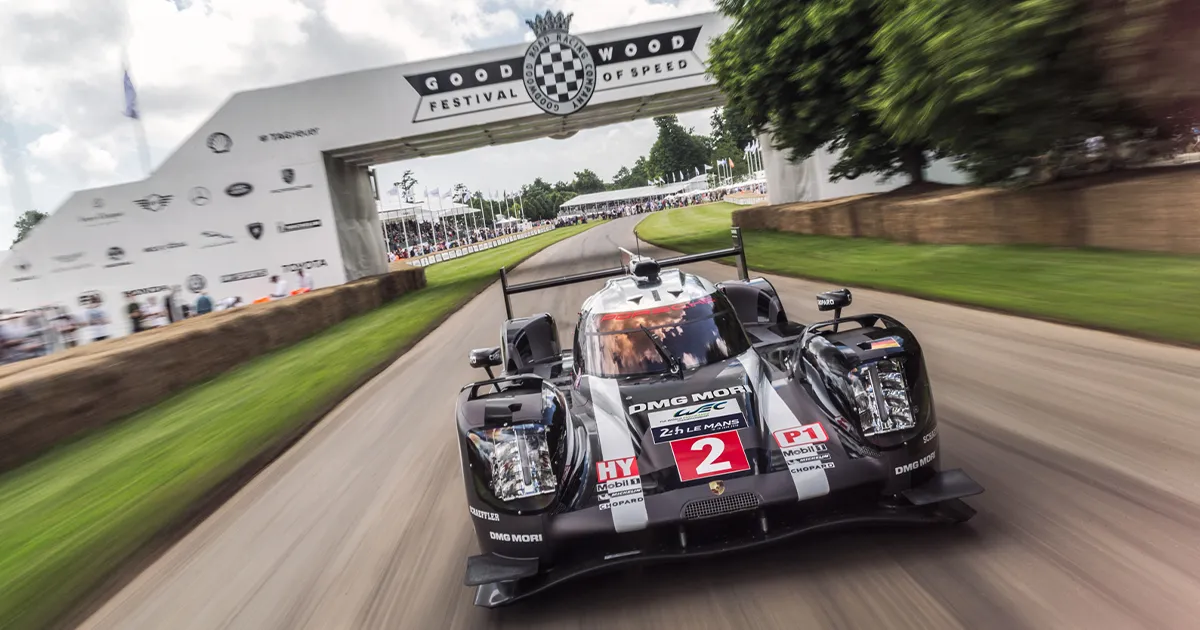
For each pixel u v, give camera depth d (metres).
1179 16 8.66
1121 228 9.95
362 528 4.65
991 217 12.99
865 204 18.72
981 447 4.25
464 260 54.88
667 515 3.07
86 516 5.89
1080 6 9.30
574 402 4.04
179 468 6.83
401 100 25.30
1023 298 8.05
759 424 3.47
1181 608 2.48
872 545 3.23
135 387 10.51
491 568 3.18
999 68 10.38
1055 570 2.82
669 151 169.38
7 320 23.33
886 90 13.05
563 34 25.02
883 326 3.63
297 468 6.29
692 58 25.17
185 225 26.28
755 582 3.09
